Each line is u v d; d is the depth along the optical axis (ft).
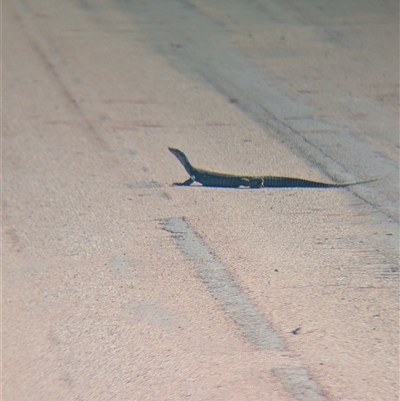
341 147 133.80
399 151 131.75
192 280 85.92
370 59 193.98
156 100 163.73
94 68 187.93
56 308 80.64
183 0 265.95
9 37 217.77
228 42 211.20
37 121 150.92
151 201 110.11
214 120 150.41
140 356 71.15
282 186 116.37
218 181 116.67
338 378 66.44
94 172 122.42
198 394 64.69
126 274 87.76
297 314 77.92
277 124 147.43
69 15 244.22
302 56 196.95
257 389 65.05
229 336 73.97
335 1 260.42
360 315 77.61
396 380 66.03
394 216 104.63
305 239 96.89
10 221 103.35
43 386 67.00
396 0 259.60
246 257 91.61
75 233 99.30
